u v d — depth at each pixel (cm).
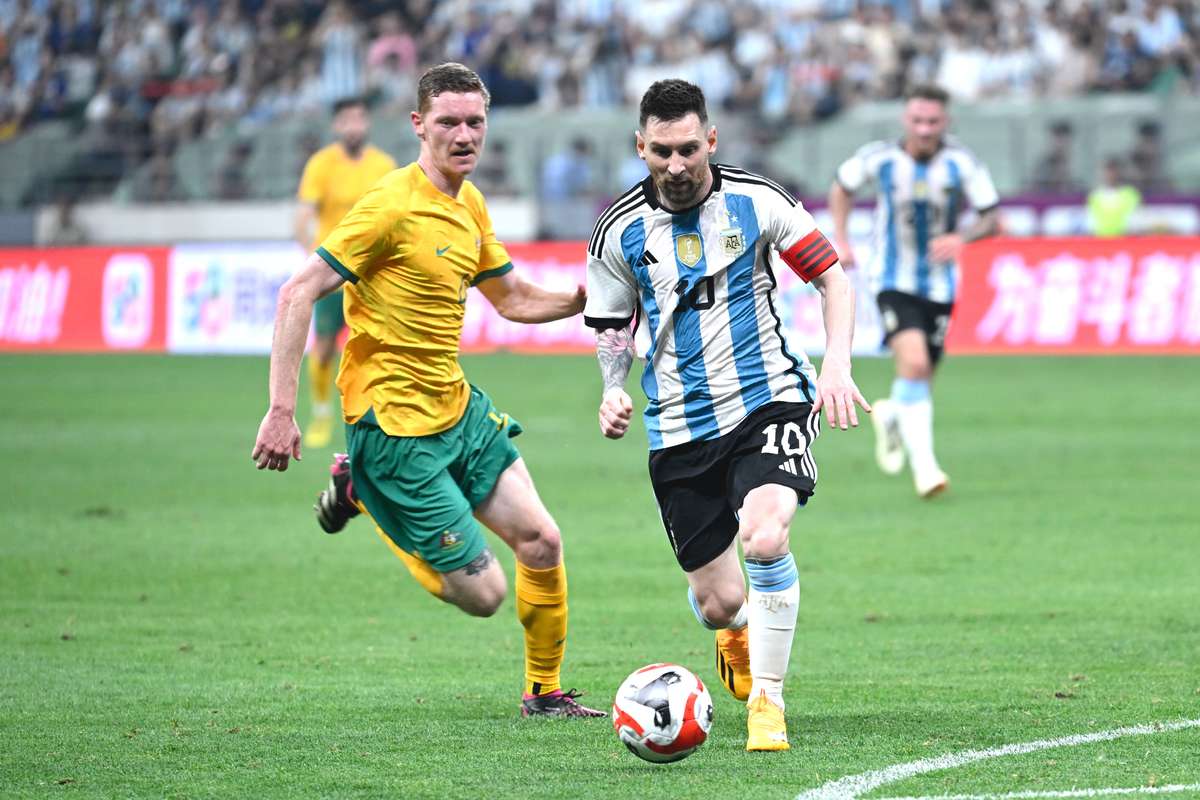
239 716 2016
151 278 8638
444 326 2022
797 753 1791
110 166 9844
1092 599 2775
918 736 1864
